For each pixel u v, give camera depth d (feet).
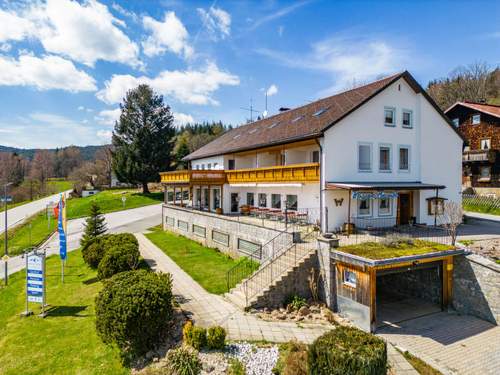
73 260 80.59
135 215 150.61
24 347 38.09
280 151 90.79
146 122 188.34
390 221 74.02
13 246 109.40
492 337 40.04
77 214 158.51
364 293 42.04
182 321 39.83
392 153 73.77
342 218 67.62
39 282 47.62
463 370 33.17
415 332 41.65
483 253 51.39
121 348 34.94
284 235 57.77
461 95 212.43
